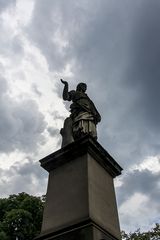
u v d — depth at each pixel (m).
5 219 33.91
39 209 36.72
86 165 9.70
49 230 8.77
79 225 8.00
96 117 12.95
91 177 9.52
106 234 8.40
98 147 10.52
